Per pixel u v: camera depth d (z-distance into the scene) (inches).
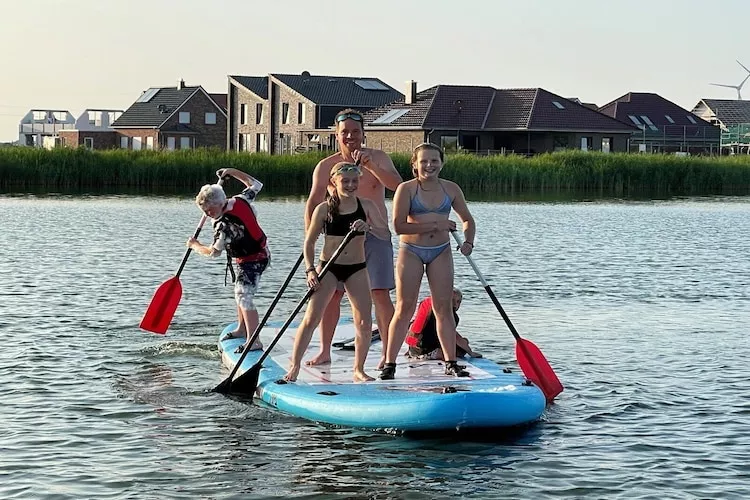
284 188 1902.1
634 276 776.9
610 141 2743.6
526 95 2733.8
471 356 422.3
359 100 3061.0
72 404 380.5
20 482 300.2
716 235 1136.2
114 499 289.3
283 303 623.2
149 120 3489.2
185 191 1838.1
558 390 392.8
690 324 565.0
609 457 327.0
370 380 381.7
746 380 430.0
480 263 852.6
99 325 532.1
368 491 298.5
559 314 595.2
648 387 416.2
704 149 3299.7
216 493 295.9
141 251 895.1
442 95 2706.7
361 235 374.9
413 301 378.0
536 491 298.4
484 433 348.5
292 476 309.4
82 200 1572.3
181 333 518.3
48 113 4343.0
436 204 375.2
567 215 1417.3
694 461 323.6
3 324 528.4
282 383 383.6
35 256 845.2
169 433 348.2
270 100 3134.8
